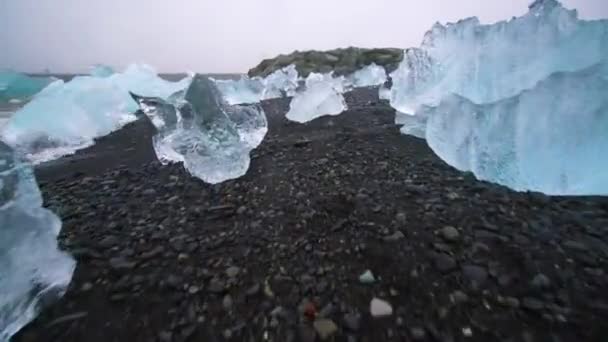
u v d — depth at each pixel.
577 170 2.28
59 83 6.41
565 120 2.33
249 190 2.87
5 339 1.37
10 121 5.40
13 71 10.59
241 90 10.63
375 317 1.36
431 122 3.43
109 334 1.38
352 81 14.78
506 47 3.32
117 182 3.39
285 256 1.83
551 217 2.04
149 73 9.41
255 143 4.10
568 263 1.58
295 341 1.28
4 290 1.43
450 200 2.36
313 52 26.17
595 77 2.26
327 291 1.53
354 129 5.07
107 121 6.53
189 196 2.85
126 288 1.64
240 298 1.53
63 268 1.72
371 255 1.77
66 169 4.14
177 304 1.51
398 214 2.19
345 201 2.46
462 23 4.03
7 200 1.61
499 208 2.19
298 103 6.43
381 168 3.18
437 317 1.33
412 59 5.00
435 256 1.70
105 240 2.13
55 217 1.87
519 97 2.53
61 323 1.44
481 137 2.75
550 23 2.97
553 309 1.32
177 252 1.95
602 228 1.88
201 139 3.33
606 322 1.25
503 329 1.26
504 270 1.56
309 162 3.55
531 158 2.44
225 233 2.14
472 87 3.68
